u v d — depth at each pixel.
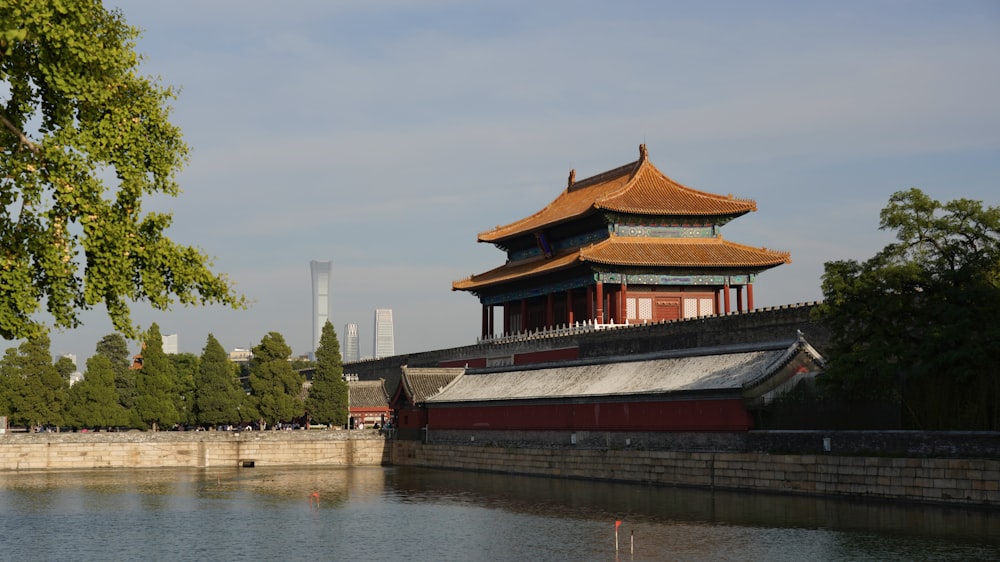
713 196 149.25
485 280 166.50
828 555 53.78
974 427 70.19
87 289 46.56
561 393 106.12
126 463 126.75
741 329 104.31
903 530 59.75
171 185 50.88
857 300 74.69
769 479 79.50
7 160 45.38
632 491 86.12
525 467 108.94
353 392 170.38
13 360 134.00
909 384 74.50
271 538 65.56
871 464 72.00
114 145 47.84
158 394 139.50
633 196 145.00
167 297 49.19
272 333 147.38
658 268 139.12
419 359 168.62
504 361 145.25
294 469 126.06
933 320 71.75
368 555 58.75
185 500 88.12
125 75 49.75
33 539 66.19
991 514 63.97
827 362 82.75
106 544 63.94
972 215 72.62
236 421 145.38
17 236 45.91
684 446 88.88
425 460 129.62
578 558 55.94
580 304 154.50
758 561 53.09
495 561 55.91
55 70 45.22
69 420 135.88
